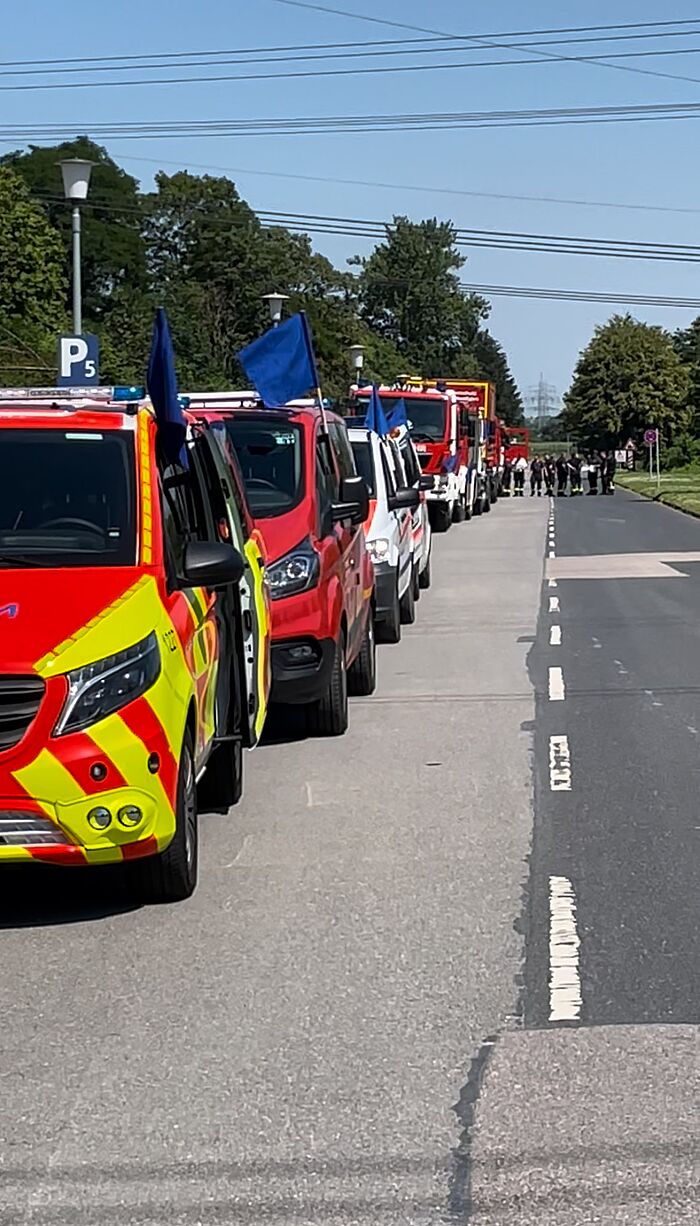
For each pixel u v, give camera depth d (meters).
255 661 8.52
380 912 6.65
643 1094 4.70
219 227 74.94
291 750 10.39
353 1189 4.12
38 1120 4.61
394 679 13.63
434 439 37.19
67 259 78.44
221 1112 4.63
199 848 7.77
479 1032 5.25
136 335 57.19
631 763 9.79
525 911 6.64
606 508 50.75
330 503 11.15
